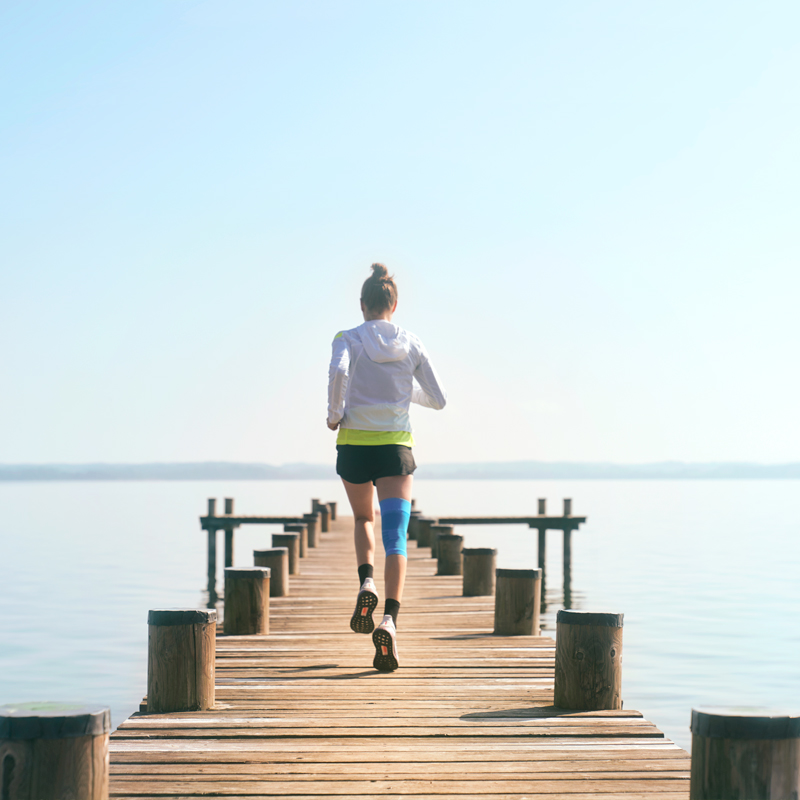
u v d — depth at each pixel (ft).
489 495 385.70
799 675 32.12
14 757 7.66
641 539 118.21
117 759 10.76
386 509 15.89
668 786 9.93
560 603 52.60
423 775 10.24
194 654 13.12
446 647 18.88
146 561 85.25
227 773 10.27
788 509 231.50
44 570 75.20
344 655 17.71
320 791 9.69
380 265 16.84
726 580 65.82
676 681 31.17
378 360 15.72
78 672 33.45
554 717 12.77
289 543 35.96
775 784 7.87
